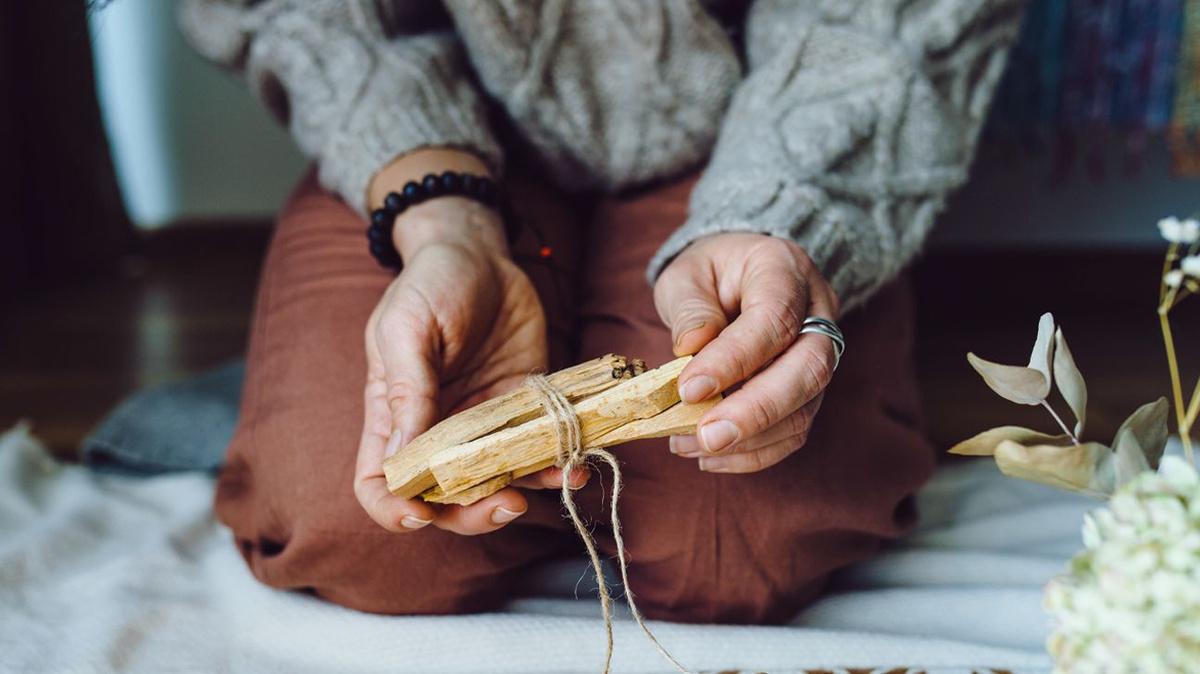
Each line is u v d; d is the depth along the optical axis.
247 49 0.99
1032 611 0.84
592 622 0.78
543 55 0.97
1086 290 2.18
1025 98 1.73
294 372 0.82
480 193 0.84
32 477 1.17
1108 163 2.13
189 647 0.80
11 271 2.24
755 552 0.76
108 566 0.94
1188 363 1.73
